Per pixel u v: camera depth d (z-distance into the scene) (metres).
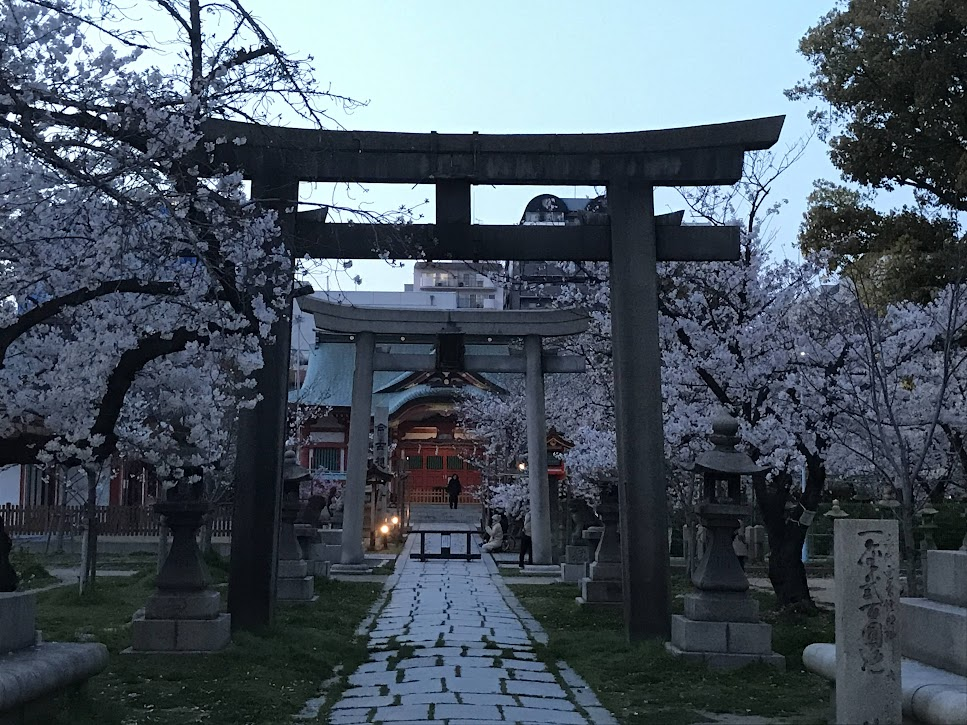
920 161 28.66
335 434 54.00
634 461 15.31
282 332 15.41
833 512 25.36
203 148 14.02
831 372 17.38
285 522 20.75
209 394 14.79
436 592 24.44
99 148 9.59
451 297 82.94
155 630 13.17
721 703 11.14
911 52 27.95
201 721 9.99
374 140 14.93
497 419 43.06
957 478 21.11
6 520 35.81
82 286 10.50
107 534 35.81
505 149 15.27
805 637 14.48
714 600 13.54
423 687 12.27
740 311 19.00
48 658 8.30
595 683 12.63
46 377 12.09
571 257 15.56
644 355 15.41
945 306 17.81
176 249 10.59
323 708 11.05
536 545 32.31
